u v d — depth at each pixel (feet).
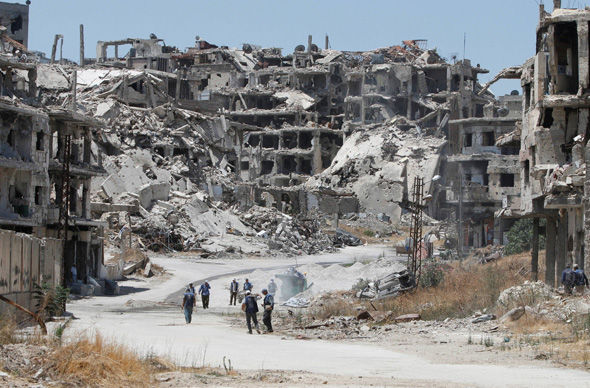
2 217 280.51
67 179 290.35
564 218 242.37
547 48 238.27
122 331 177.68
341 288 329.52
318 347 157.79
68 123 327.67
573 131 232.53
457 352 146.00
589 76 225.56
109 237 433.48
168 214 505.25
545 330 167.63
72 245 320.70
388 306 234.38
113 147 583.99
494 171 567.18
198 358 132.77
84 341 108.47
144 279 368.89
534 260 264.11
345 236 608.19
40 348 107.34
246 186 646.33
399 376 114.62
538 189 244.01
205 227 520.01
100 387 96.63
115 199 505.66
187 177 610.24
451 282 275.80
